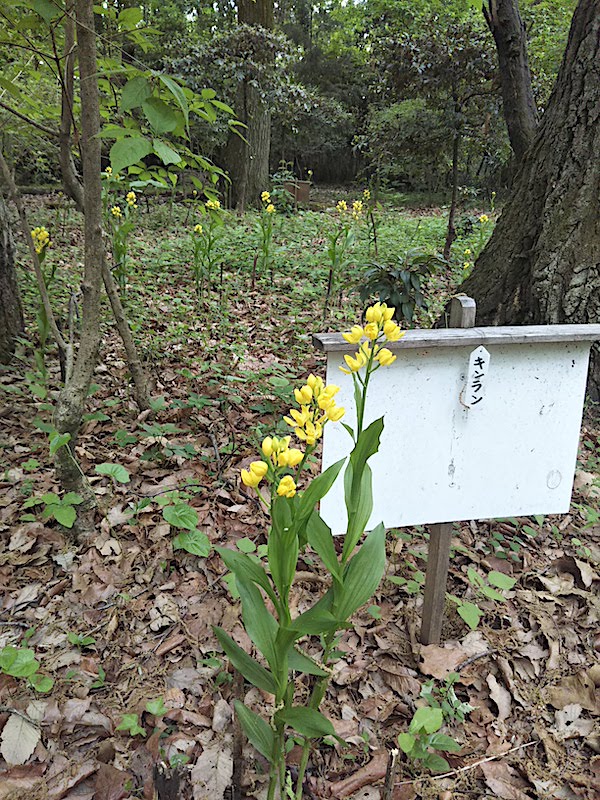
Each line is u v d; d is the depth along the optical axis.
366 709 1.74
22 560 2.19
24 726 1.59
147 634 1.96
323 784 1.53
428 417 1.66
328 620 1.07
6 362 3.66
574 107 3.33
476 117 7.37
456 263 6.68
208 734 1.64
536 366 1.71
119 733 1.62
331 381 1.54
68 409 2.18
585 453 3.11
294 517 1.00
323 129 17.36
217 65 9.37
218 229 7.96
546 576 2.30
